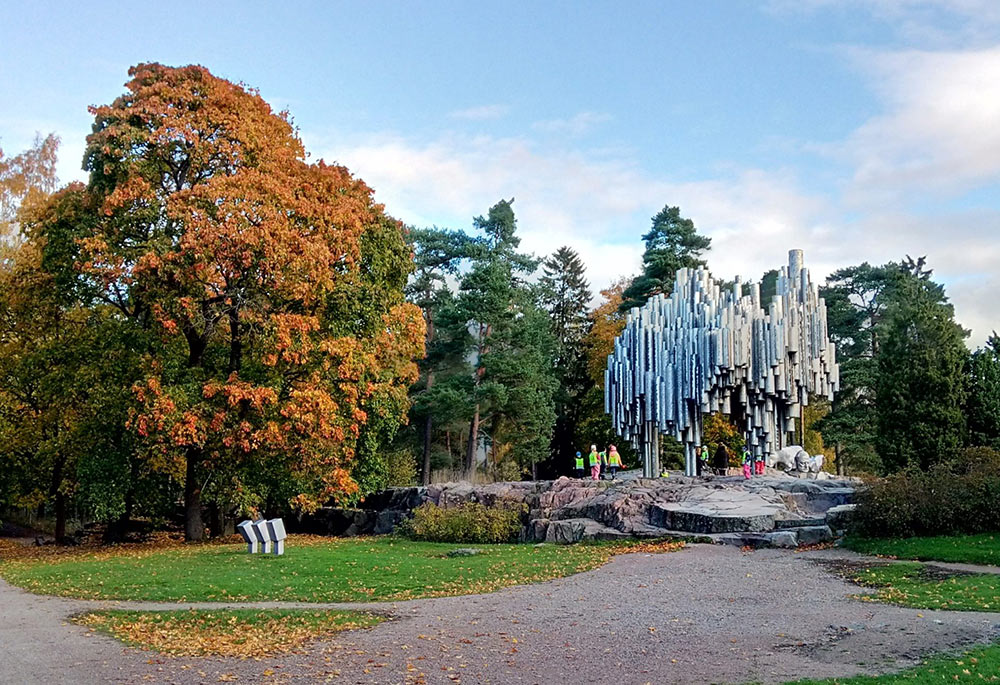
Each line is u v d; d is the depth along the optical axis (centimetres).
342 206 3000
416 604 1650
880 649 1197
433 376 5662
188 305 2622
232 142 2856
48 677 1108
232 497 2967
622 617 1477
